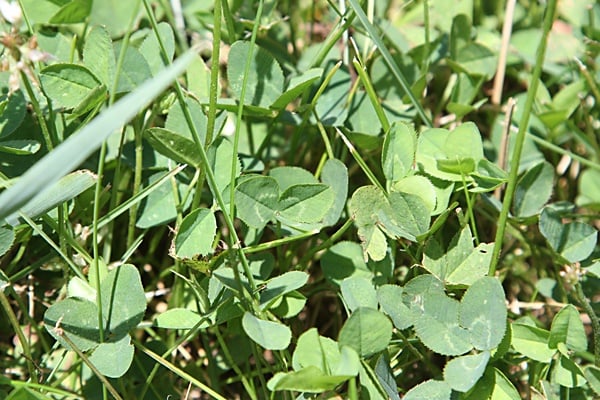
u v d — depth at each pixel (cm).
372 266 64
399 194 62
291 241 65
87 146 54
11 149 62
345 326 59
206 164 60
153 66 64
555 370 62
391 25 71
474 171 63
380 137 66
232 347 65
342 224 67
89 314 60
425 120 65
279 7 72
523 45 73
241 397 66
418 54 70
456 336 60
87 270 63
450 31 70
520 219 65
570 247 64
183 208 64
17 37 59
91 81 62
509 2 70
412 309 60
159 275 67
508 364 63
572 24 73
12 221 61
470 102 70
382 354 60
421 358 63
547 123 69
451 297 62
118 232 67
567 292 66
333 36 67
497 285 60
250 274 61
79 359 62
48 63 65
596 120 71
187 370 65
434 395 60
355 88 67
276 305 61
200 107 63
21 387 59
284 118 66
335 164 63
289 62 70
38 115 62
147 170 66
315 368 58
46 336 65
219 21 60
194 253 60
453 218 67
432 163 63
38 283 65
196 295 62
